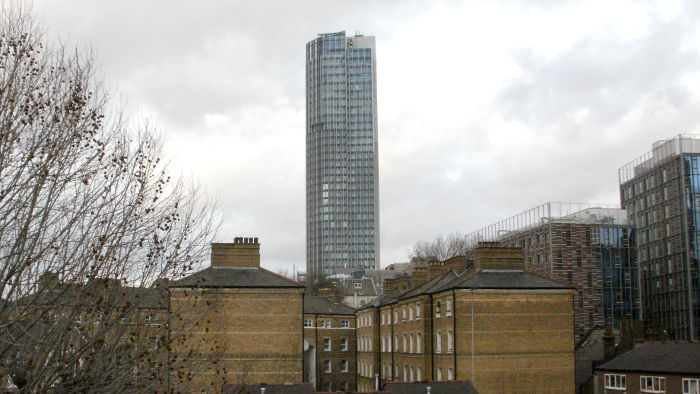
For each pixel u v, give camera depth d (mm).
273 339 48562
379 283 194125
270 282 49469
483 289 51500
